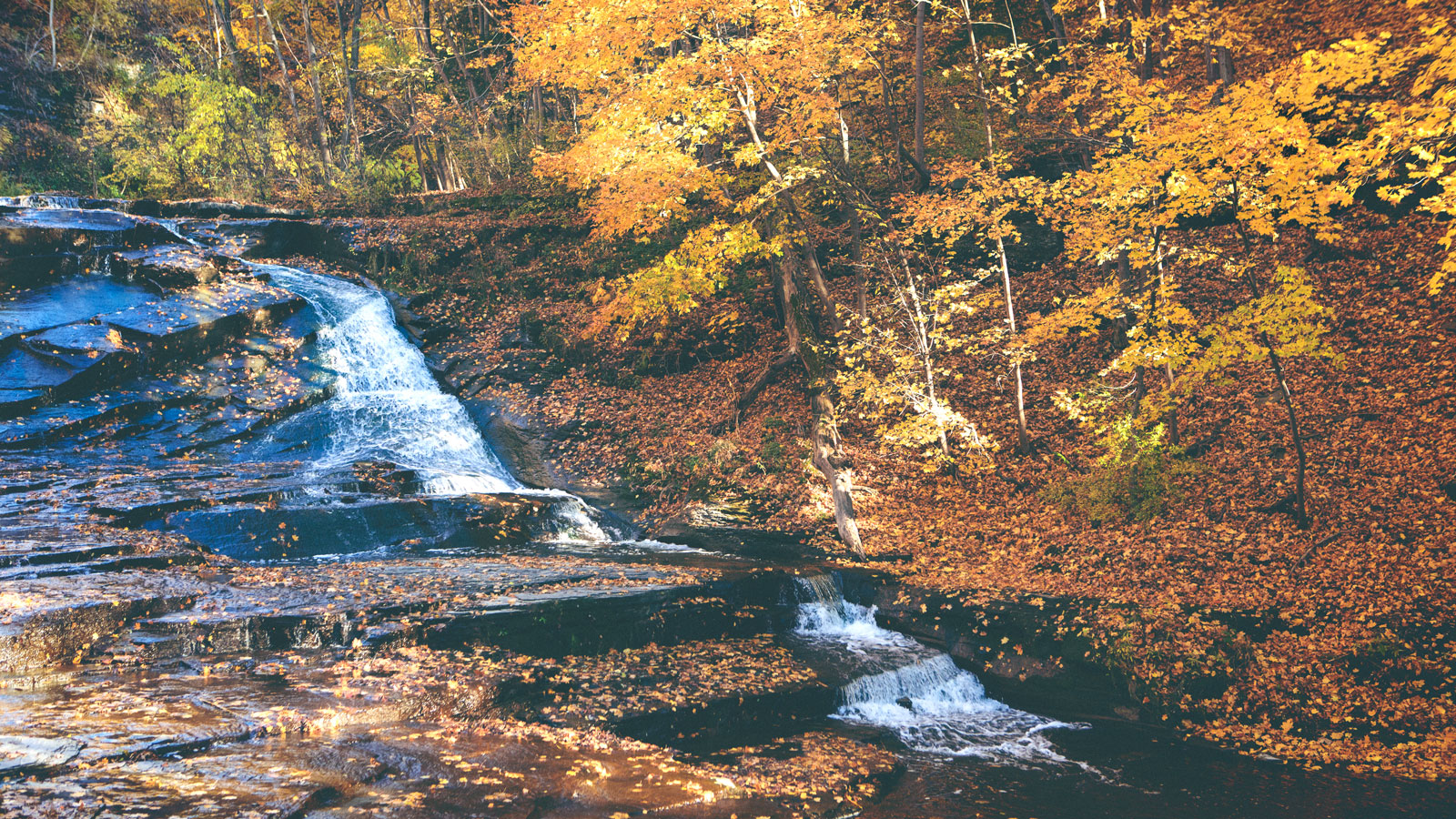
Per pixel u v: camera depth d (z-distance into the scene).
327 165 29.11
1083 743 9.17
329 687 7.18
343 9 34.16
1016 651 10.66
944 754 8.77
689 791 6.07
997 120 20.95
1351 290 15.74
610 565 11.80
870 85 19.16
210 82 27.23
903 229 19.09
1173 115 11.72
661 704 8.25
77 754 5.25
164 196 26.06
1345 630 9.76
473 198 26.56
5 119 25.48
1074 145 18.81
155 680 7.07
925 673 10.45
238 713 6.35
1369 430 13.10
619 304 17.91
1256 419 14.25
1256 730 9.09
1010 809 7.46
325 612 8.51
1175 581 11.27
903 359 15.21
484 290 22.59
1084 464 14.70
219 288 18.92
